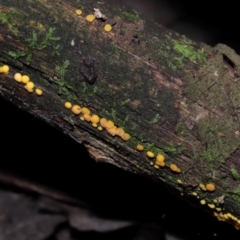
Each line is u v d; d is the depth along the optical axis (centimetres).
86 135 30
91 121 30
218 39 43
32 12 29
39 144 41
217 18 43
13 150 41
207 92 29
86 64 29
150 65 29
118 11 30
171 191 31
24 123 40
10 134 41
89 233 41
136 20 30
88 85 29
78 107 29
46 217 42
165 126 29
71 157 40
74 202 41
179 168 29
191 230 37
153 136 29
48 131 40
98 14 29
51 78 29
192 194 30
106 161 31
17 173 41
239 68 29
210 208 30
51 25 29
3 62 29
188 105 29
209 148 29
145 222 40
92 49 29
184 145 29
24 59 29
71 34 29
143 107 29
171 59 29
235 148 29
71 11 29
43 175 41
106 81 29
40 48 29
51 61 29
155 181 31
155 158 30
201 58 30
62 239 42
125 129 29
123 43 29
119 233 41
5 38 29
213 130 29
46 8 29
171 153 29
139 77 29
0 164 41
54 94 30
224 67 29
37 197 42
